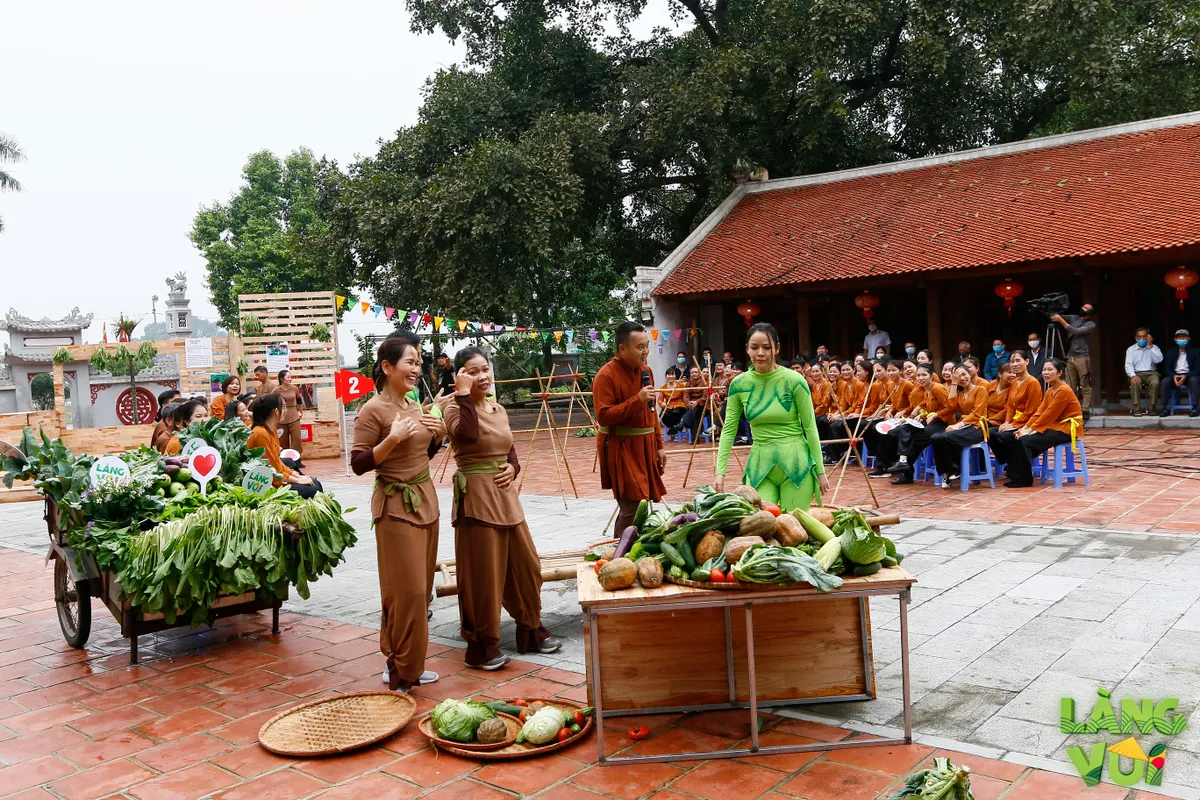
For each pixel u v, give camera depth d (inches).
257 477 229.6
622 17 1000.2
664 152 884.6
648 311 815.7
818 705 166.7
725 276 775.1
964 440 387.2
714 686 167.6
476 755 149.9
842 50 804.0
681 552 151.4
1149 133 698.8
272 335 704.4
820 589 139.6
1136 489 366.3
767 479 204.8
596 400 222.5
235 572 198.4
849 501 382.0
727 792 134.6
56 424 658.2
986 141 960.9
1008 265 624.1
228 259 1354.6
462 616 197.0
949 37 799.1
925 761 140.8
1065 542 278.5
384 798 138.8
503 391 1063.6
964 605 218.5
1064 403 379.2
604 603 143.6
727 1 956.0
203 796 141.8
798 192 872.3
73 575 214.1
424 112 915.4
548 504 418.9
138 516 210.8
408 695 176.9
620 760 146.8
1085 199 653.3
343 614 248.2
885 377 488.1
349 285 921.5
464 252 796.0
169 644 227.1
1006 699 162.2
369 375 877.8
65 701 188.2
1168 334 668.7
